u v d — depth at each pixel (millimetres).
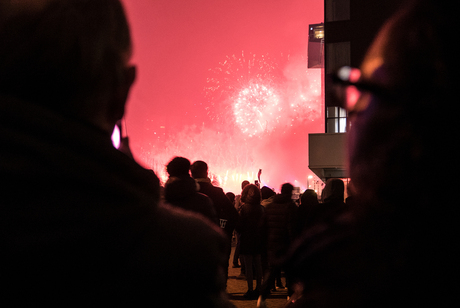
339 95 558
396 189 509
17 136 579
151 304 660
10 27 662
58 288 576
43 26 665
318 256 588
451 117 489
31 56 658
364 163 542
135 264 646
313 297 581
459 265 474
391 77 524
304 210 4902
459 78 488
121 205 640
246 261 5895
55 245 563
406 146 508
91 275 598
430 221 488
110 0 753
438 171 488
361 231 550
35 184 580
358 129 552
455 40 493
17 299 557
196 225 755
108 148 658
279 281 6652
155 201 728
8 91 652
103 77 711
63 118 634
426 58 506
